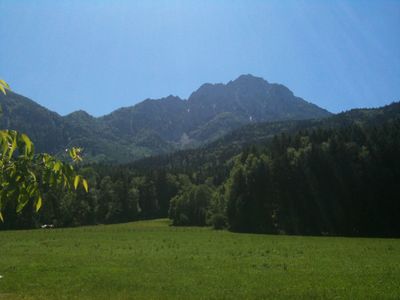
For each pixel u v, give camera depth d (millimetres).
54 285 27391
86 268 34469
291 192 100500
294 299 23422
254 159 105500
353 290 25500
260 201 103125
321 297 23750
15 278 29812
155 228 111875
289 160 102438
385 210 92688
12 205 4191
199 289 26109
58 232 88188
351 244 60031
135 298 23734
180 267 35094
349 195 94375
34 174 4199
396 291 25188
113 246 54719
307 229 96625
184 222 137375
